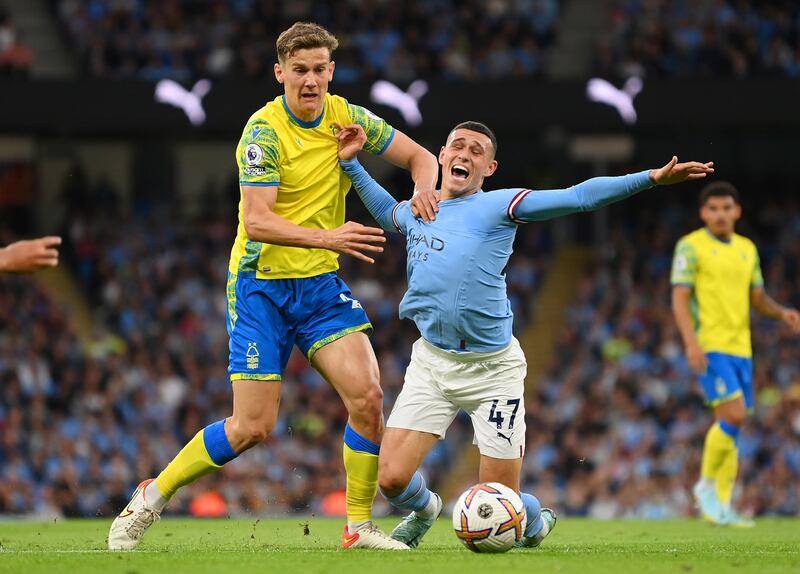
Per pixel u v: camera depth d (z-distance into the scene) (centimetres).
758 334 4388
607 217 5388
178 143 5612
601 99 4653
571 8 5703
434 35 5131
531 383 4750
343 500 3438
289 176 1359
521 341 4903
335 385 1351
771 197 5450
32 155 5359
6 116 4572
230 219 5497
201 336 4609
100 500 3631
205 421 4112
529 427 3931
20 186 5419
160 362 4300
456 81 4659
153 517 1364
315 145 1380
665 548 1399
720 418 2070
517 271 5031
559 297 5112
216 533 1764
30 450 3706
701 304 2072
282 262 1342
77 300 5016
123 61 4906
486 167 1360
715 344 2064
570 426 3912
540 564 1108
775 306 2123
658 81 4662
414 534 1406
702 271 2069
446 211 1349
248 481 3500
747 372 2083
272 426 1349
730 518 2084
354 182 1427
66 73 5366
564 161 5588
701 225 5284
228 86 4644
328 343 1348
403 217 1396
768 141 5488
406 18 5197
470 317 1320
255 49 4962
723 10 5125
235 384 1343
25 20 5419
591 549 1367
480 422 1345
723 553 1295
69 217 5234
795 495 3516
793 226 5272
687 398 3972
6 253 867
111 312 4741
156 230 5234
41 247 872
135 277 4969
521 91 4662
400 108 4619
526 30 5225
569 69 5575
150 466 3809
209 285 4972
